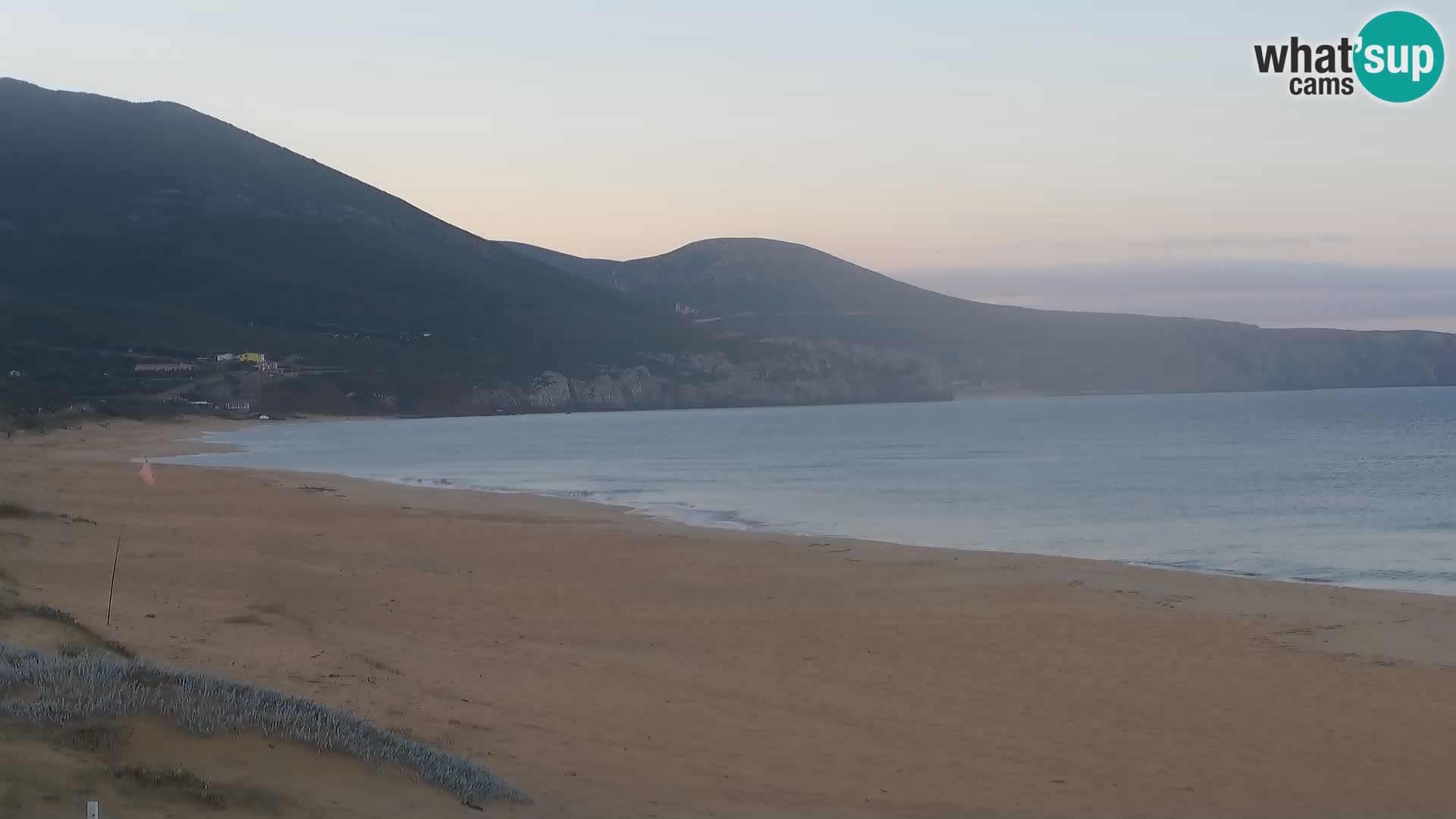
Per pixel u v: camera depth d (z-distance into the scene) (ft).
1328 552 98.68
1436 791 34.73
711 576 77.61
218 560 70.03
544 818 27.71
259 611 53.16
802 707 43.01
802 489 165.17
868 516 128.16
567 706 41.01
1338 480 175.63
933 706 43.65
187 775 23.30
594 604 65.26
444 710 38.55
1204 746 38.93
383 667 44.11
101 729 24.67
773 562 84.38
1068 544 103.96
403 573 73.26
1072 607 65.62
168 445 278.05
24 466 153.89
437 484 170.60
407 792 26.66
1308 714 42.86
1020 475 192.54
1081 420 474.49
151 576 60.85
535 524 108.17
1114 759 37.45
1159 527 118.21
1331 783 35.29
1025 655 52.70
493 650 50.31
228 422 441.68
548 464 226.38
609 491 160.86
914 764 36.32
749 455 261.44
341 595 62.34
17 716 24.56
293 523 101.04
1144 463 221.87
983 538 108.58
